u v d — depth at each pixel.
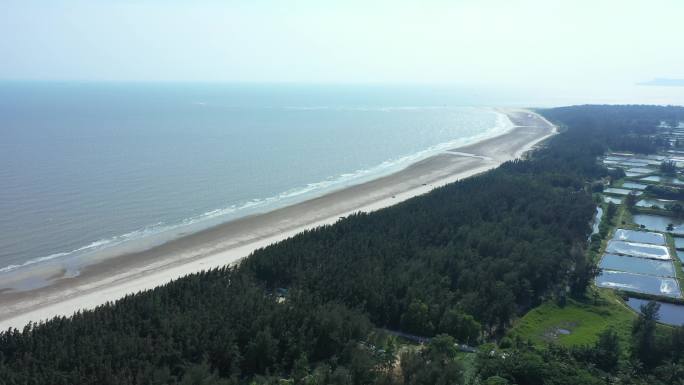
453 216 109.69
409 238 97.06
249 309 66.31
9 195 127.56
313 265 85.25
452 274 85.31
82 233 106.00
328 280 77.50
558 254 92.56
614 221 128.75
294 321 65.12
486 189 132.25
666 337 67.06
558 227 109.00
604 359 63.84
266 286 82.44
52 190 133.25
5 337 59.66
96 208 121.56
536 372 58.22
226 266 87.00
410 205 117.19
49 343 58.38
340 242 93.62
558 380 56.84
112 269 90.06
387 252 89.12
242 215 122.38
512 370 58.78
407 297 73.88
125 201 128.00
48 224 109.88
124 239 104.25
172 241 104.06
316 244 92.31
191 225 114.25
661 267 102.06
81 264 91.69
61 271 88.69
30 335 61.34
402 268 83.56
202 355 58.84
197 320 63.34
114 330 62.47
